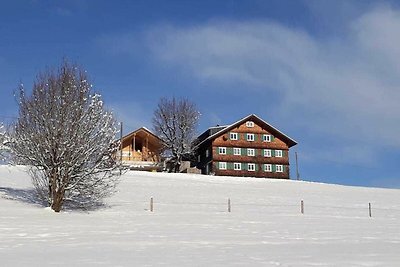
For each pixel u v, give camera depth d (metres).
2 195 35.75
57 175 31.42
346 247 18.38
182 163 85.94
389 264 13.48
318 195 50.28
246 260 14.32
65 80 32.66
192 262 13.91
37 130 31.52
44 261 13.97
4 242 19.23
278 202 43.53
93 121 32.34
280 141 88.12
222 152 85.31
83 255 15.45
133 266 13.13
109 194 37.97
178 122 87.88
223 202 41.75
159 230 24.06
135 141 83.62
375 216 37.06
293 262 13.85
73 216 29.61
